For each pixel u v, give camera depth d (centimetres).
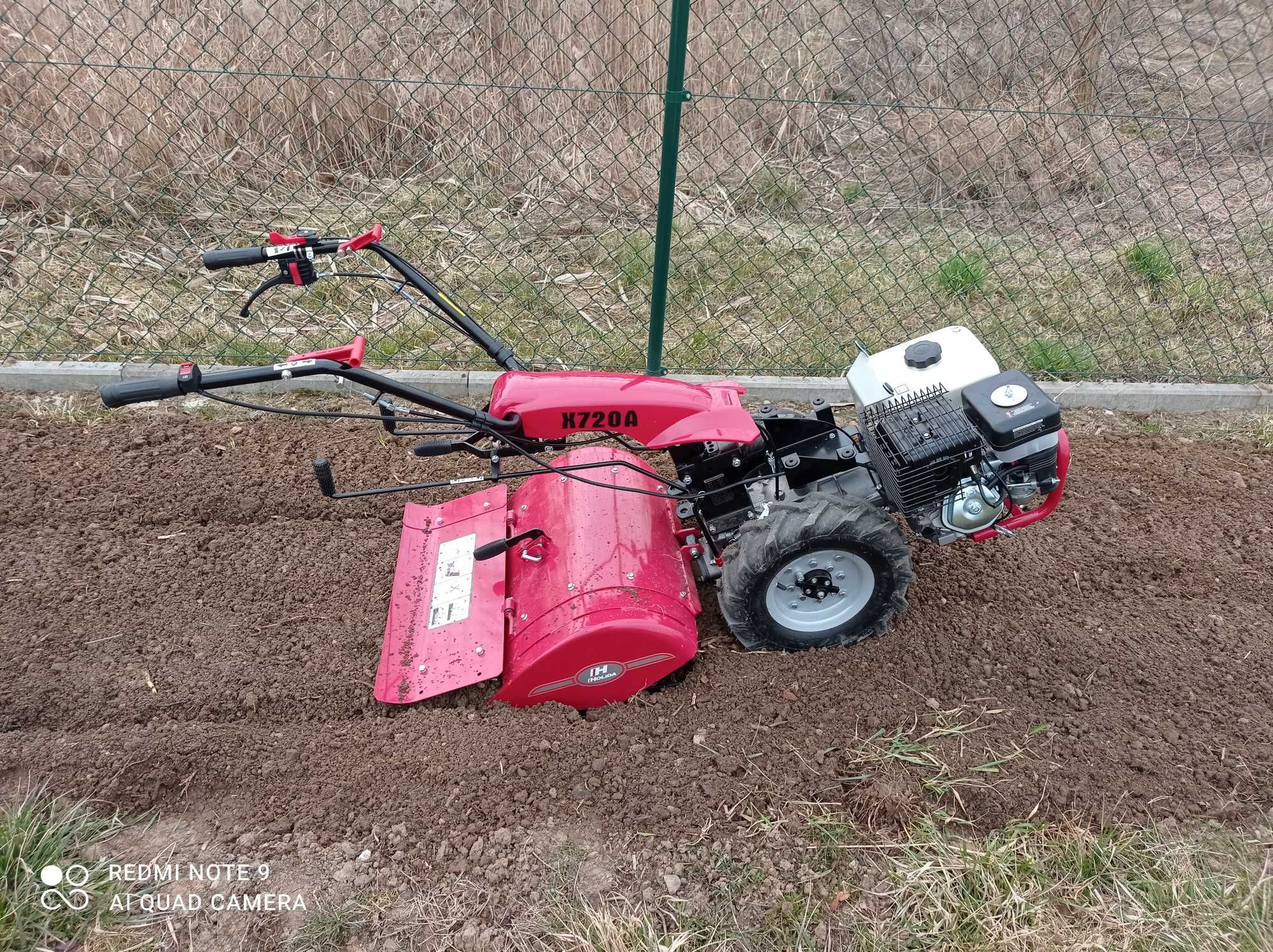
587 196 696
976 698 341
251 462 457
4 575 380
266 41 695
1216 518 440
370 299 594
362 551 406
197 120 694
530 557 341
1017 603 388
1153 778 313
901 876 286
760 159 741
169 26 689
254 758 312
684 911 279
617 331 580
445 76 721
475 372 527
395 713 335
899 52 817
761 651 356
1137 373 549
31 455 450
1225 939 268
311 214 675
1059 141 738
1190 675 353
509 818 300
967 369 339
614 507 351
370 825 298
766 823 298
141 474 444
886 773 311
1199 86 872
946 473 323
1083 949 268
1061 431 333
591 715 338
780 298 615
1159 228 695
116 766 304
